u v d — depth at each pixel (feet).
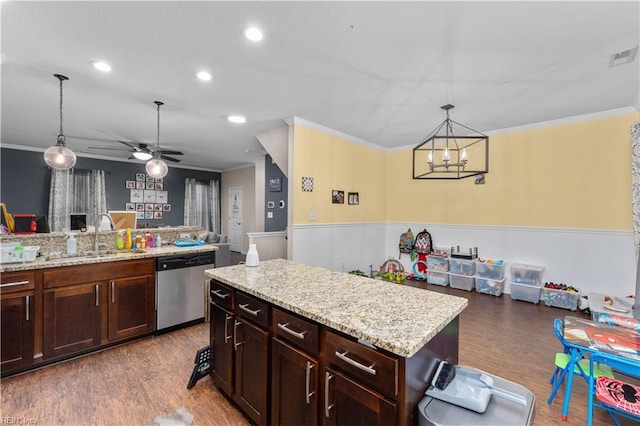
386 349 3.29
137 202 23.93
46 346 7.33
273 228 19.04
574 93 9.71
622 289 11.23
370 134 15.10
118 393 6.40
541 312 11.60
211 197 28.55
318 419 4.18
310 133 13.12
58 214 19.90
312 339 4.24
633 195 10.12
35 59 7.68
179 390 6.52
